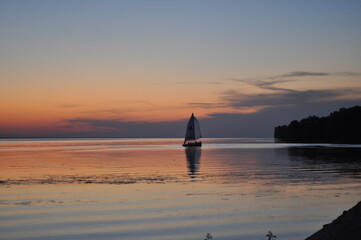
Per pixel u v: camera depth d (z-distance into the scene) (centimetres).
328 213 2500
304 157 8375
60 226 2211
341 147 14238
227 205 2784
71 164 6862
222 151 12288
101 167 6197
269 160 7575
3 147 18162
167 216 2448
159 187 3753
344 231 1202
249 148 14750
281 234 2039
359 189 3475
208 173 5094
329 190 3425
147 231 2106
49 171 5481
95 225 2233
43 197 3172
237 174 4903
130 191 3497
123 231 2108
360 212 1238
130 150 13812
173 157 9081
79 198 3122
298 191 3388
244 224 2241
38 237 2003
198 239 1964
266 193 3300
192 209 2658
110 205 2819
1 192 3447
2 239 1972
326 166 5953
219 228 2161
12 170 5644
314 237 1287
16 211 2603
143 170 5634
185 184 3969
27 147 18112
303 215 2448
